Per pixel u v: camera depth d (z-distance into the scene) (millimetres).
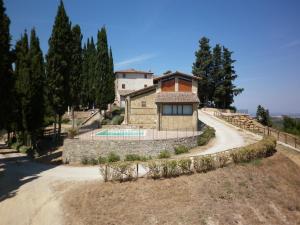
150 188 19156
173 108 38781
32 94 35719
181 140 29891
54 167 26500
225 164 23438
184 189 19188
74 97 41062
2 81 26516
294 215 18734
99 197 18281
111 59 58594
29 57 37000
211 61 74688
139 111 45281
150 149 27719
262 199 19656
